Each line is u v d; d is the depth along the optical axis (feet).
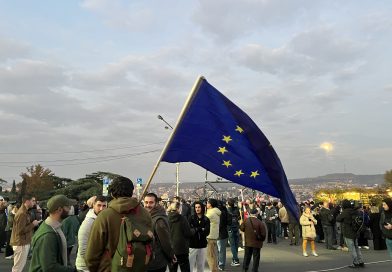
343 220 39.29
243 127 18.26
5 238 50.72
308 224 47.32
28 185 197.47
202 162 17.67
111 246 11.01
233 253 40.34
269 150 18.38
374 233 53.52
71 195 165.27
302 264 40.86
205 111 17.95
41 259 12.82
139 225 11.04
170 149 17.29
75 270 13.30
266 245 59.67
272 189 18.34
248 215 36.58
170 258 19.89
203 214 29.53
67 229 30.55
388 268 37.76
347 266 39.29
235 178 17.97
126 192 11.75
